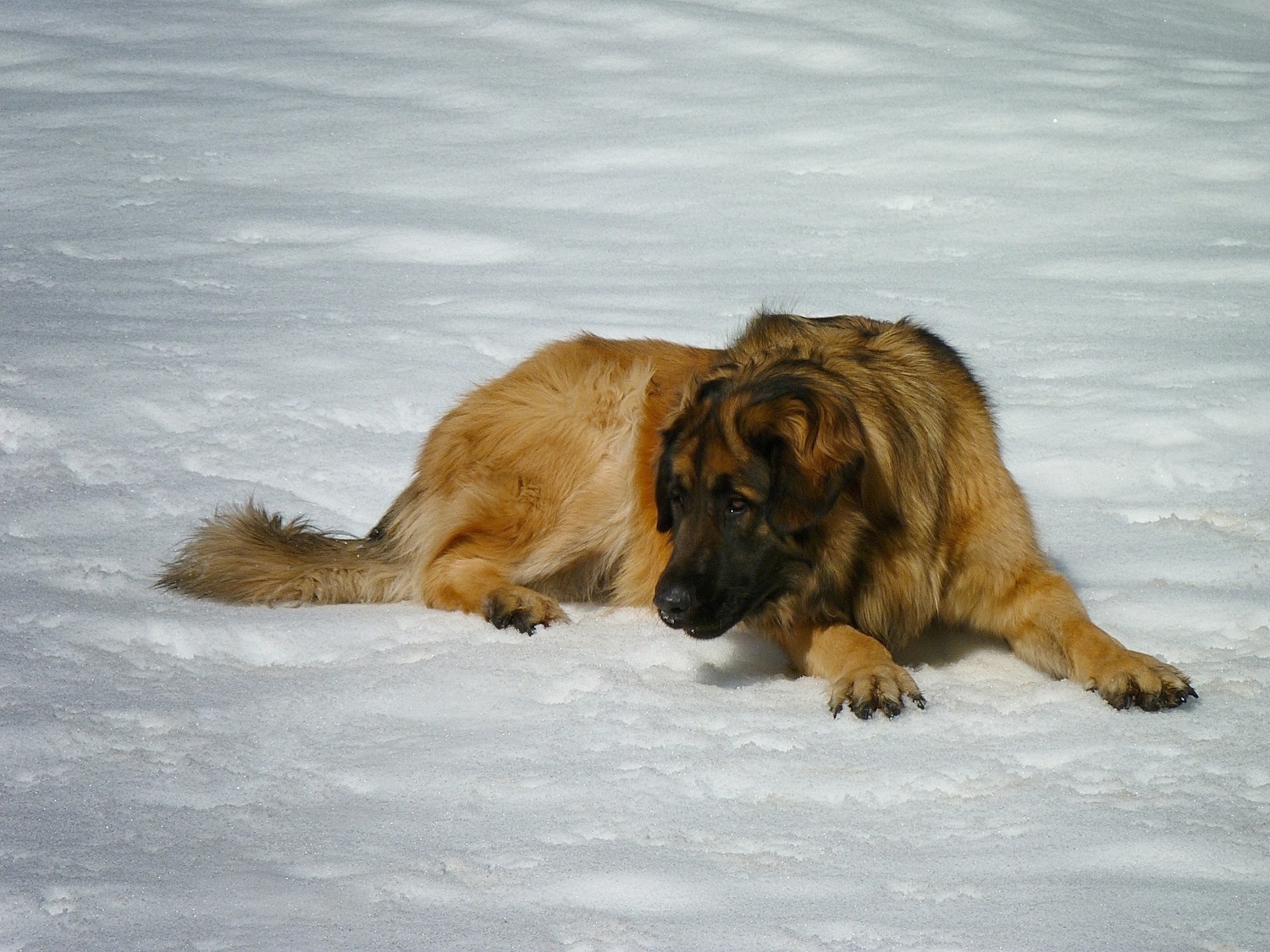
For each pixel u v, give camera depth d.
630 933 6.34
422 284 21.23
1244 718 8.99
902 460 10.48
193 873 6.99
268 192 26.64
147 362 17.14
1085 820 7.53
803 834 7.46
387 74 35.91
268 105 32.94
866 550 10.44
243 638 10.76
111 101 32.84
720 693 9.88
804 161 29.25
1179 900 6.55
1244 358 17.64
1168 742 8.62
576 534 12.64
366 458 14.80
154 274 21.45
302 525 12.72
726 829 7.54
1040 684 10.04
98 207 25.30
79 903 6.65
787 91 34.44
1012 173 28.34
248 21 41.12
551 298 20.39
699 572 9.91
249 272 21.78
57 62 36.16
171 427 15.38
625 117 32.50
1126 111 32.62
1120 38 41.62
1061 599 10.58
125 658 10.14
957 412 11.24
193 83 34.75
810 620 10.56
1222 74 36.81
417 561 12.73
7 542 12.42
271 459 14.62
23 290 20.28
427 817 7.70
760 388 10.06
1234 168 28.52
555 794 7.99
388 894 6.79
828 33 39.50
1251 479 14.06
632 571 12.51
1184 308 20.11
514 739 8.80
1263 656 10.13
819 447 9.77
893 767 8.31
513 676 9.98
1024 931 6.32
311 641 10.85
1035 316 19.91
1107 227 24.97
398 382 16.70
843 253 23.53
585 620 11.98
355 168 28.45
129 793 7.97
